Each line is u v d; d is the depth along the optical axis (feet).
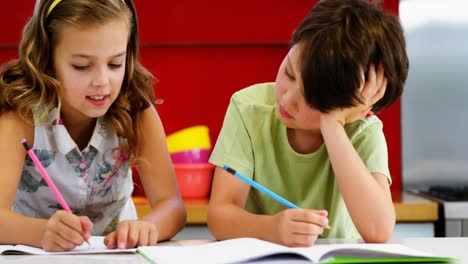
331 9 4.53
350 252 3.42
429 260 3.36
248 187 5.05
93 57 4.38
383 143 5.00
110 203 5.44
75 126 5.08
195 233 7.33
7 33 8.68
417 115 9.18
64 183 5.09
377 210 4.45
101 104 4.51
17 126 4.75
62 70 4.52
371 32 4.48
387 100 4.77
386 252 3.41
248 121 5.09
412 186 9.17
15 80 4.77
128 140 5.08
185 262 3.34
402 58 4.67
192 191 8.21
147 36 8.84
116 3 4.51
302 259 3.37
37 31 4.61
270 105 5.28
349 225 5.35
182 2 8.83
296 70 4.46
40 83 4.66
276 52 9.05
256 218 4.43
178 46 9.03
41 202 5.22
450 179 9.19
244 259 3.31
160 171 5.14
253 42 8.87
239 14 8.86
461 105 9.20
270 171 5.12
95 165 5.15
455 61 9.21
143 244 4.11
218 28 8.85
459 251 3.88
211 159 5.03
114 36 4.39
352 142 4.94
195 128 8.43
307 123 4.66
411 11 9.19
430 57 9.23
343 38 4.39
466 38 9.17
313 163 5.07
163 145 5.21
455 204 7.27
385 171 4.85
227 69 9.07
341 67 4.36
